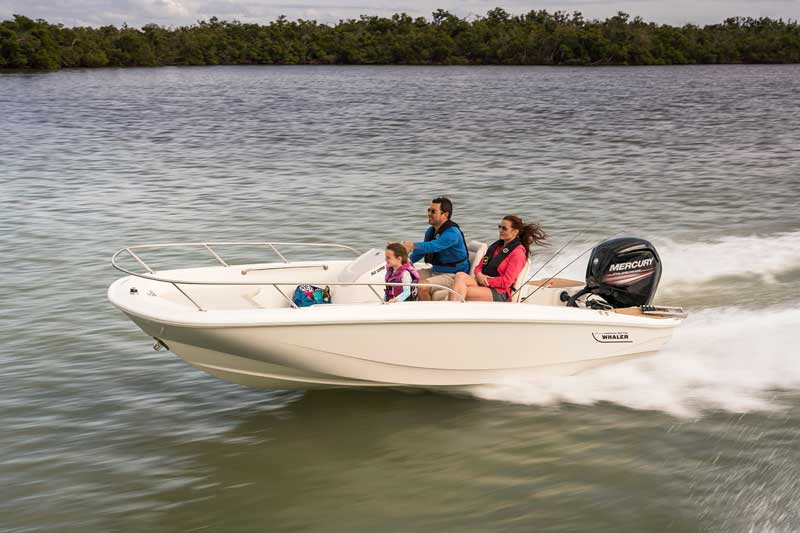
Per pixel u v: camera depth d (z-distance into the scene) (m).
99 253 10.03
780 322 7.20
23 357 6.55
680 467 4.81
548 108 42.28
